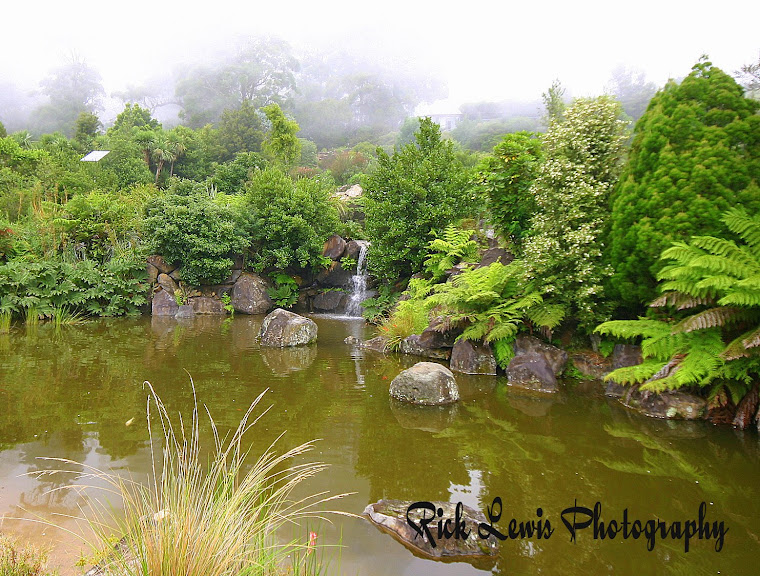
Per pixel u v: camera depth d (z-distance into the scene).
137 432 4.85
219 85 74.75
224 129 44.25
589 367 7.30
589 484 4.04
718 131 5.99
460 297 8.16
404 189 12.66
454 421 5.52
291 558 2.78
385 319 11.45
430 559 2.95
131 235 14.33
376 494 3.76
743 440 5.06
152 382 6.72
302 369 7.79
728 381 5.61
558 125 7.89
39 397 5.91
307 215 15.61
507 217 9.09
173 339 10.05
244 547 2.23
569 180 7.30
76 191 20.12
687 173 6.06
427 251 12.38
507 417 5.68
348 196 22.56
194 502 2.51
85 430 4.87
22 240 12.45
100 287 12.59
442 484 3.97
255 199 15.70
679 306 5.64
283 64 89.25
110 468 4.00
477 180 9.77
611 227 7.14
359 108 83.88
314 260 15.48
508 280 8.20
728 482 4.12
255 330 11.61
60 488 3.63
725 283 4.98
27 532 3.02
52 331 10.44
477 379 7.39
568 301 7.39
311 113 73.75
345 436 4.98
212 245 13.91
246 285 14.66
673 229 6.05
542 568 2.92
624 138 7.56
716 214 5.82
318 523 3.29
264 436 4.88
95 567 2.38
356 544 3.05
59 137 39.25
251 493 2.73
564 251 7.14
